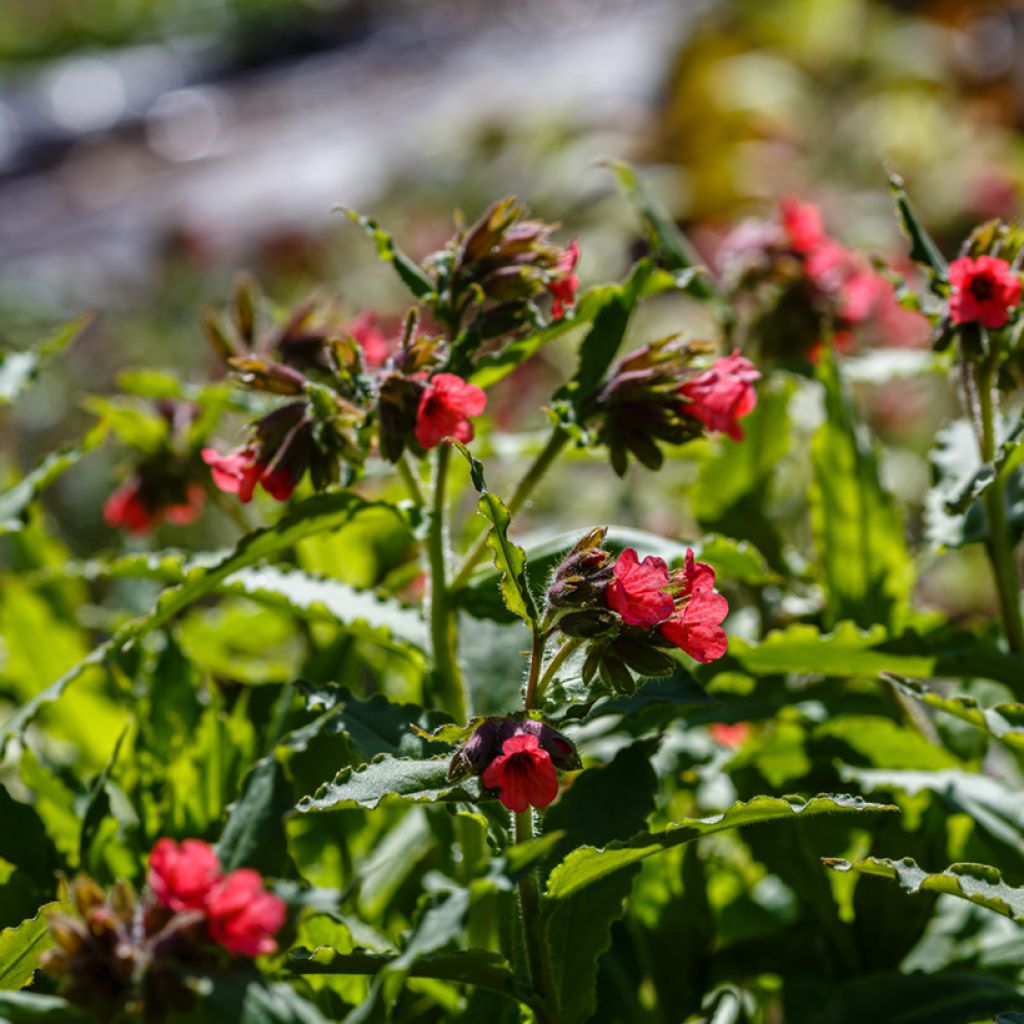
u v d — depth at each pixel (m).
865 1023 0.74
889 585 0.82
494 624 0.79
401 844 0.81
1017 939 0.79
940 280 0.77
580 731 0.79
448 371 0.76
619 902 0.72
